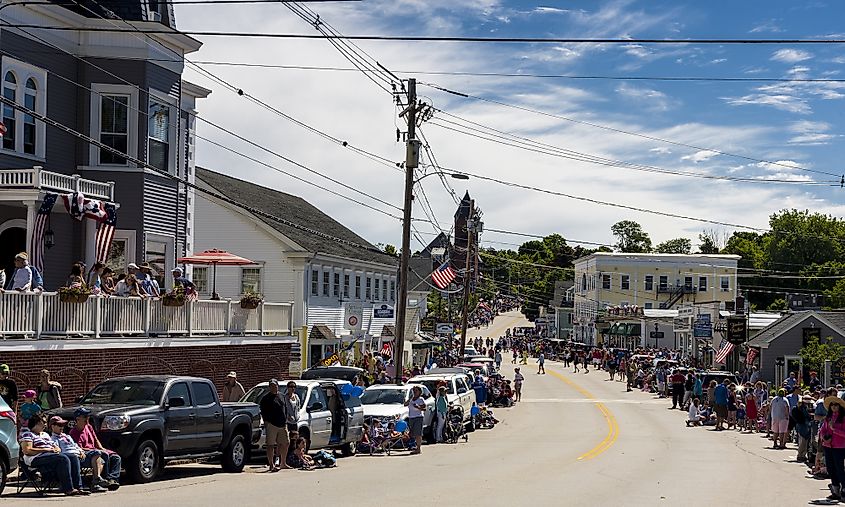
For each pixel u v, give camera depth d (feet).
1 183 84.43
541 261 586.45
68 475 53.16
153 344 87.20
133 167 100.48
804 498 63.77
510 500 57.82
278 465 73.87
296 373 147.33
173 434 62.95
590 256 379.55
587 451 99.19
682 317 266.98
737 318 196.54
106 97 99.96
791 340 188.65
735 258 365.61
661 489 66.90
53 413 59.00
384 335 178.91
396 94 114.01
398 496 57.77
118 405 61.87
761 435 124.67
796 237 378.12
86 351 78.48
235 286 156.25
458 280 289.94
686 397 167.43
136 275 96.37
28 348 71.77
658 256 365.61
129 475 60.29
